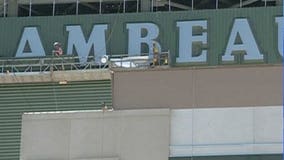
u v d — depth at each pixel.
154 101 77.25
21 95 92.50
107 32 98.38
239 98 75.12
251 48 95.50
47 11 103.38
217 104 75.38
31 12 103.25
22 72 94.12
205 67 76.88
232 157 73.50
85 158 75.19
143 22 98.06
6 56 99.12
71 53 98.12
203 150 74.19
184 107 76.00
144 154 74.69
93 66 94.31
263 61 94.88
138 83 78.31
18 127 91.12
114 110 76.62
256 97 74.81
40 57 98.25
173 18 97.69
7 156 89.31
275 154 72.81
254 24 96.12
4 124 91.38
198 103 75.88
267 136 73.44
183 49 96.56
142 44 97.38
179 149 74.50
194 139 74.69
